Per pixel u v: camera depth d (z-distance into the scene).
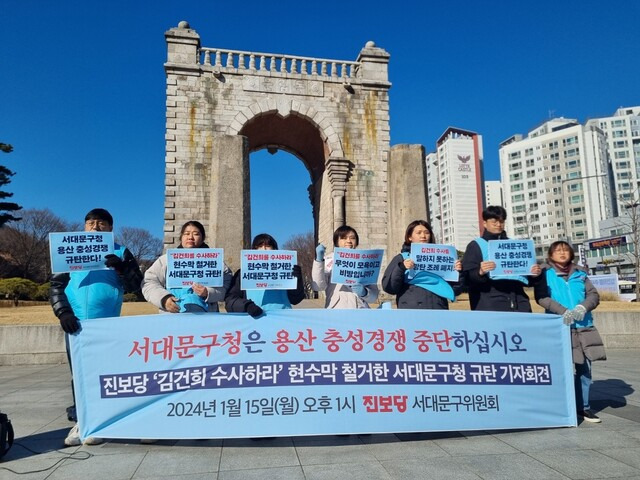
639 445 4.42
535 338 5.10
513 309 5.38
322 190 26.05
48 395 7.18
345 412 4.46
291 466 3.90
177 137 21.58
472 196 123.50
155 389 4.45
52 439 4.76
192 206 21.25
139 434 4.35
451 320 4.90
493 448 4.36
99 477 3.70
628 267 66.00
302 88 23.33
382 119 24.09
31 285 39.91
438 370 4.71
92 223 5.08
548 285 5.65
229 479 3.62
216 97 22.28
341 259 5.16
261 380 4.48
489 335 4.95
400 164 14.66
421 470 3.80
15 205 38.25
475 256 5.42
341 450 4.32
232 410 4.40
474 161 125.44
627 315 12.91
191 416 4.38
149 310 22.27
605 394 6.77
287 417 4.40
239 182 12.63
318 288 5.47
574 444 4.45
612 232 74.25
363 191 23.42
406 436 4.77
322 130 23.20
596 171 98.25
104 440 4.63
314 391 4.48
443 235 129.00
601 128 110.62
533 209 106.38
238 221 12.34
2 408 6.29
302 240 65.12
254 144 26.67
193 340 4.57
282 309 4.77
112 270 5.09
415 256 5.32
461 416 4.66
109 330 4.57
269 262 5.00
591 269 68.88
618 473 3.72
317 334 4.65
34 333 10.87
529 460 4.02
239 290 5.03
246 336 4.60
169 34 22.09
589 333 5.41
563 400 5.05
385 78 24.44
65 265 4.67
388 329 4.75
